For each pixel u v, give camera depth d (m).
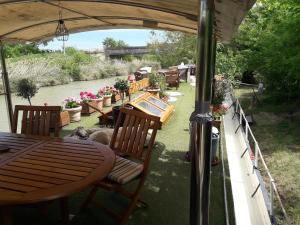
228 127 7.22
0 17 4.25
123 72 23.89
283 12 9.93
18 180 2.15
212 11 1.61
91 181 2.15
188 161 5.00
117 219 3.10
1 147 2.82
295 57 8.60
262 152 6.96
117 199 3.66
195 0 2.06
